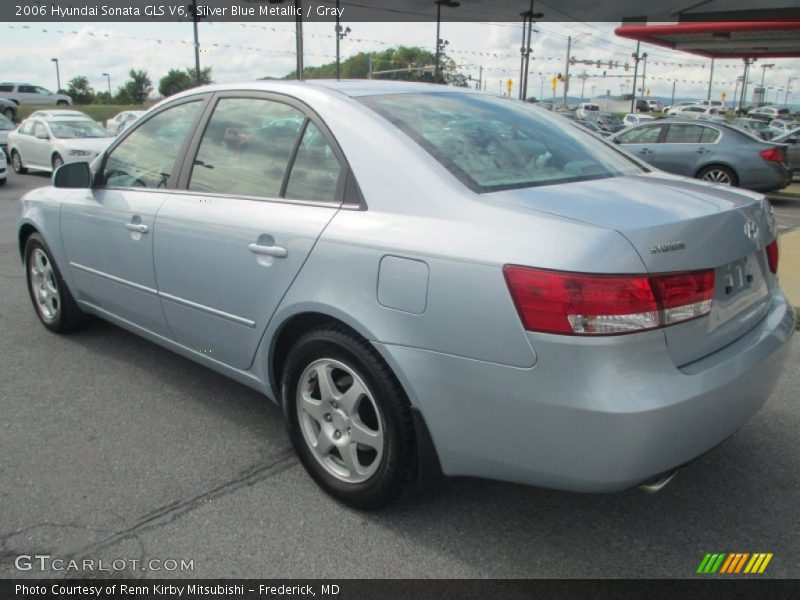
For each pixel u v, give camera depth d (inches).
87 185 155.3
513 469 89.4
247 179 122.6
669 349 85.0
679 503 111.3
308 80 127.5
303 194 112.1
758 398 98.1
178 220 130.5
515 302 83.3
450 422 91.8
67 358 172.7
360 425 104.2
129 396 150.9
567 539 102.0
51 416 140.9
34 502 110.2
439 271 89.4
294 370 111.3
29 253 190.2
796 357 172.1
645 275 81.8
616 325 80.4
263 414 143.2
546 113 138.4
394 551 99.0
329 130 111.0
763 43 960.3
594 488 84.8
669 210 92.6
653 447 82.4
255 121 125.1
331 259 102.0
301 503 110.9
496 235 87.4
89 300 169.0
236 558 97.3
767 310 108.0
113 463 122.7
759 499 112.3
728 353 93.0
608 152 127.6
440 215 93.6
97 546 99.6
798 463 123.2
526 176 104.1
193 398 150.4
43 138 642.2
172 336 142.2
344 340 101.2
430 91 127.3
